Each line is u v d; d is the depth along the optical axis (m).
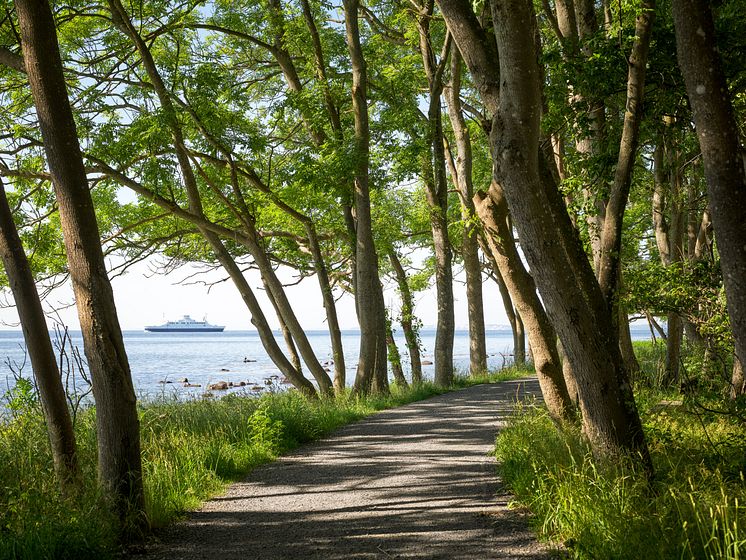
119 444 6.68
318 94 20.67
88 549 5.68
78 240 6.71
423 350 26.69
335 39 21.09
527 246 6.98
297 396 16.20
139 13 17.73
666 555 4.90
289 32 20.64
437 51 24.00
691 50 5.24
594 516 5.65
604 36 10.03
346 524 6.95
